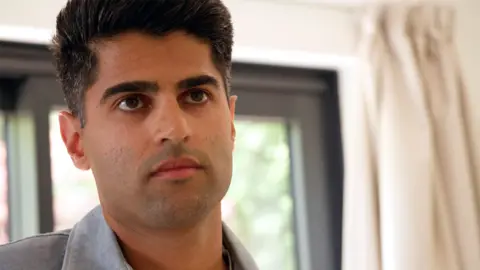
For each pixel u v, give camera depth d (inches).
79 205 58.3
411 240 58.4
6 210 56.5
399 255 58.3
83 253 30.4
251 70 66.5
